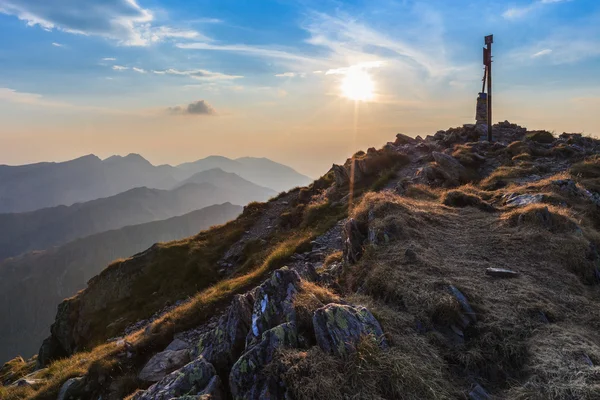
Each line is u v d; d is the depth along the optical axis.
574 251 10.03
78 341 25.48
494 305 7.66
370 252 10.59
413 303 7.77
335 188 30.98
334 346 6.03
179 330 13.38
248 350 6.48
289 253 18.41
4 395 13.50
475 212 13.78
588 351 6.15
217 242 31.12
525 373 6.12
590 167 19.42
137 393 7.43
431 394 5.44
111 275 29.19
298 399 5.34
